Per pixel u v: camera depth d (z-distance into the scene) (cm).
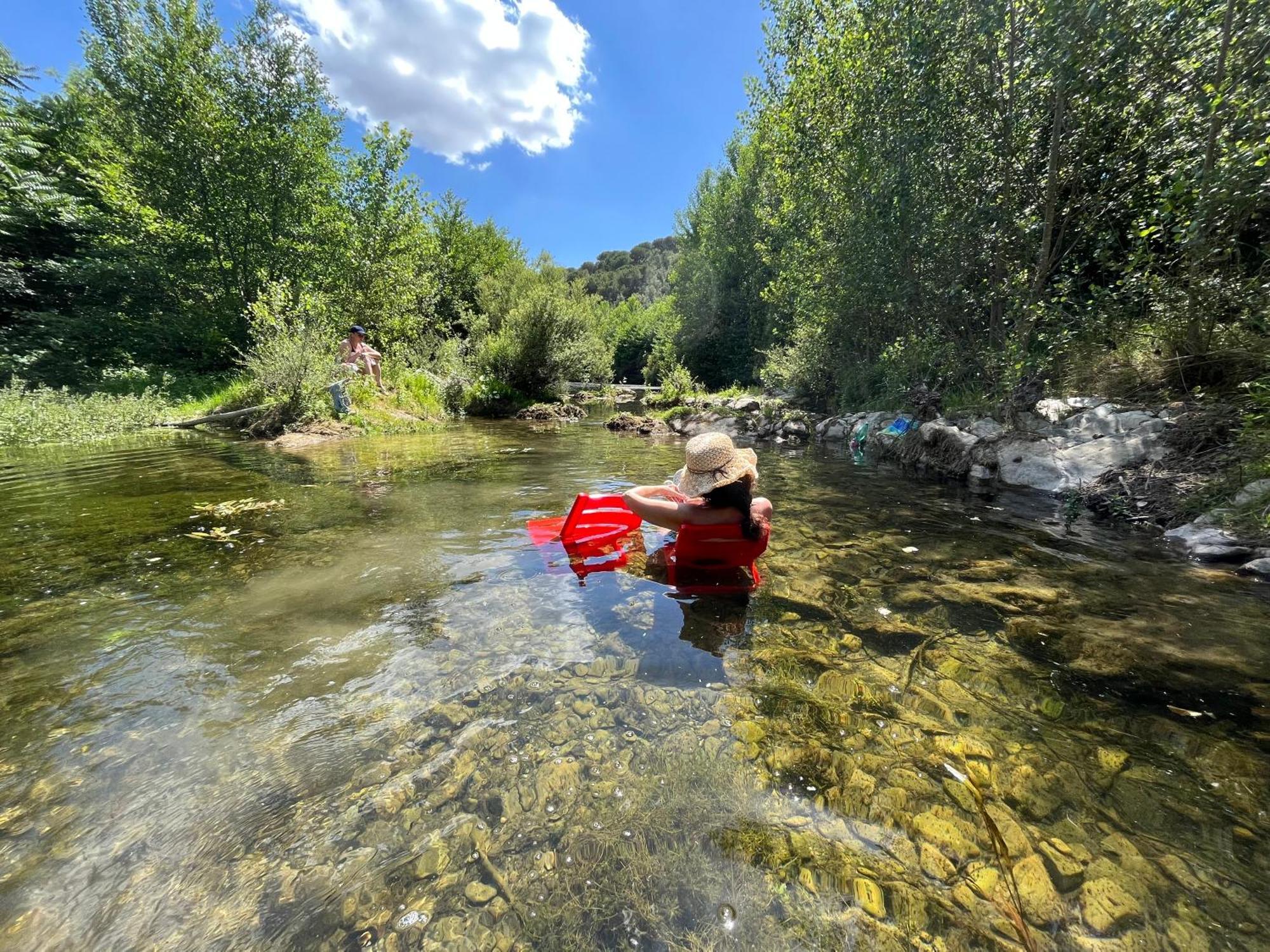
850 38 820
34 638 213
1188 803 136
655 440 912
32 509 404
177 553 307
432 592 256
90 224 1494
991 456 551
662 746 156
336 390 932
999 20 607
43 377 1189
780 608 245
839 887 115
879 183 777
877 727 165
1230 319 447
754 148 1973
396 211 1490
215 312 1419
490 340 1694
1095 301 545
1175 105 515
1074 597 261
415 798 137
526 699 176
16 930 104
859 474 594
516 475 545
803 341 1216
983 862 120
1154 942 103
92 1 1249
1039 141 658
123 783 140
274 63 1363
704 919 108
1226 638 220
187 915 108
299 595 253
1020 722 168
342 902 111
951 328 806
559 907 110
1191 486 386
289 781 142
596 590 261
